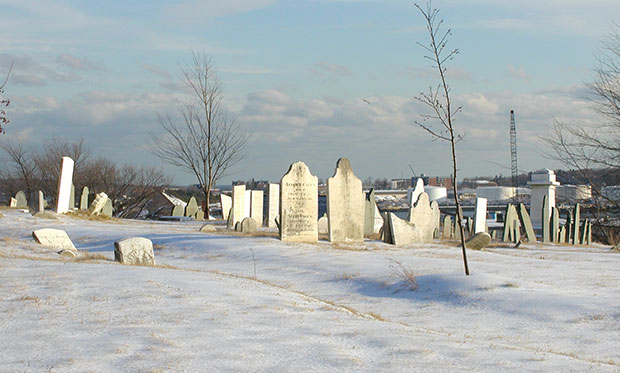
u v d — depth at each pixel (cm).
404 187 11356
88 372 599
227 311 952
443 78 1619
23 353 662
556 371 693
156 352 684
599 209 3158
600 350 889
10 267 1350
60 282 1138
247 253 2009
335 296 1373
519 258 2022
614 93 2794
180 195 8419
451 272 1529
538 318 1080
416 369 662
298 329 855
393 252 2066
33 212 3262
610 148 2808
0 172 6156
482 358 737
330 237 2367
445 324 1073
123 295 1029
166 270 1420
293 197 2334
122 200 6241
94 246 2350
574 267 1762
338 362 675
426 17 1616
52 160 6062
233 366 640
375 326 929
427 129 1612
